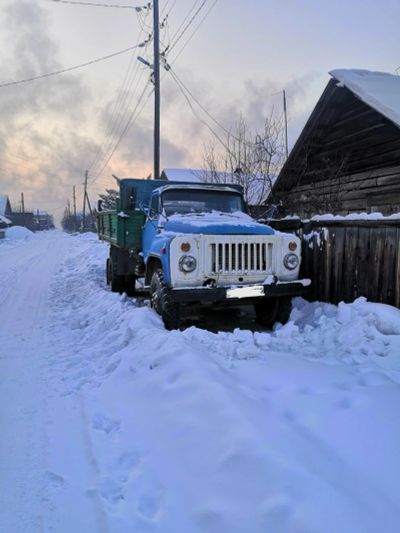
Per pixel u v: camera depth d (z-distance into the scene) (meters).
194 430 2.64
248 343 4.57
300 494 1.90
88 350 4.79
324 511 1.79
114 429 3.03
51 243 31.92
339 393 3.02
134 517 2.06
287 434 2.43
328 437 2.42
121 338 4.89
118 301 7.00
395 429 2.45
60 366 4.43
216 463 2.27
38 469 2.59
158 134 16.31
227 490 2.06
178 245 5.16
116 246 8.62
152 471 2.39
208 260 5.25
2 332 5.87
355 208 9.55
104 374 4.13
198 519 1.92
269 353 4.23
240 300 5.82
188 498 2.08
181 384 3.25
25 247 27.55
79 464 2.62
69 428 3.09
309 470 2.07
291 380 3.34
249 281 5.43
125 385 3.69
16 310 7.41
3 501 2.31
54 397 3.65
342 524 1.72
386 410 2.68
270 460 2.14
